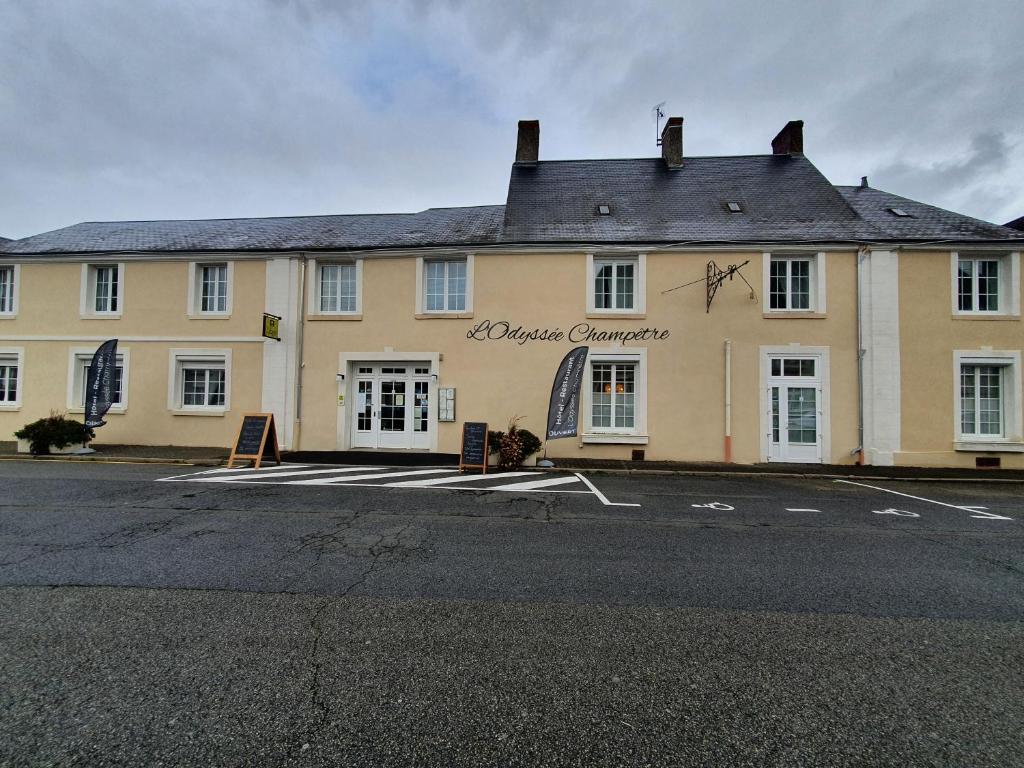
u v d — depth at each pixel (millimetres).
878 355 11555
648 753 2158
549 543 5340
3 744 2143
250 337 13055
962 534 5961
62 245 14180
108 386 11984
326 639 3125
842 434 11609
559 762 2096
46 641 3049
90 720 2307
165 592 3836
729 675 2791
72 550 4836
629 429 12156
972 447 11219
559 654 2988
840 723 2381
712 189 14695
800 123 16250
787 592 4066
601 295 12578
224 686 2598
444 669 2795
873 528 6203
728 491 8609
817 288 11867
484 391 12523
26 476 8953
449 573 4363
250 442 10789
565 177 15961
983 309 11727
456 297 12969
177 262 13367
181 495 7488
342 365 12867
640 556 4941
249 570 4355
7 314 13664
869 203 14094
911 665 2941
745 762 2111
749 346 11930
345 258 12992
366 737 2221
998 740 2275
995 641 3256
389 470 10312
